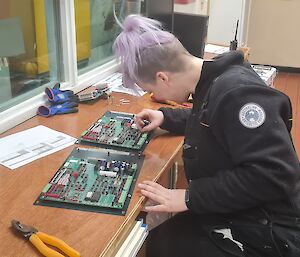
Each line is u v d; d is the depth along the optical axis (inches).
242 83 42.0
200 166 47.2
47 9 67.2
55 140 54.9
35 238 34.9
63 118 62.6
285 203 44.2
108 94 72.3
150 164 49.7
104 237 36.6
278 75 202.4
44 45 68.1
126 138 55.4
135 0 87.0
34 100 64.0
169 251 50.6
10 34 61.0
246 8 167.6
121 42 46.8
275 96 41.2
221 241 46.1
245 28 171.9
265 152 39.6
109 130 57.6
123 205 40.8
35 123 60.5
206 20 89.5
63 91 67.3
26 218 38.6
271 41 205.3
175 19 90.4
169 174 64.5
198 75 46.9
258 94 40.8
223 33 146.2
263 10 199.8
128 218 39.3
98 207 40.3
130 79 48.4
